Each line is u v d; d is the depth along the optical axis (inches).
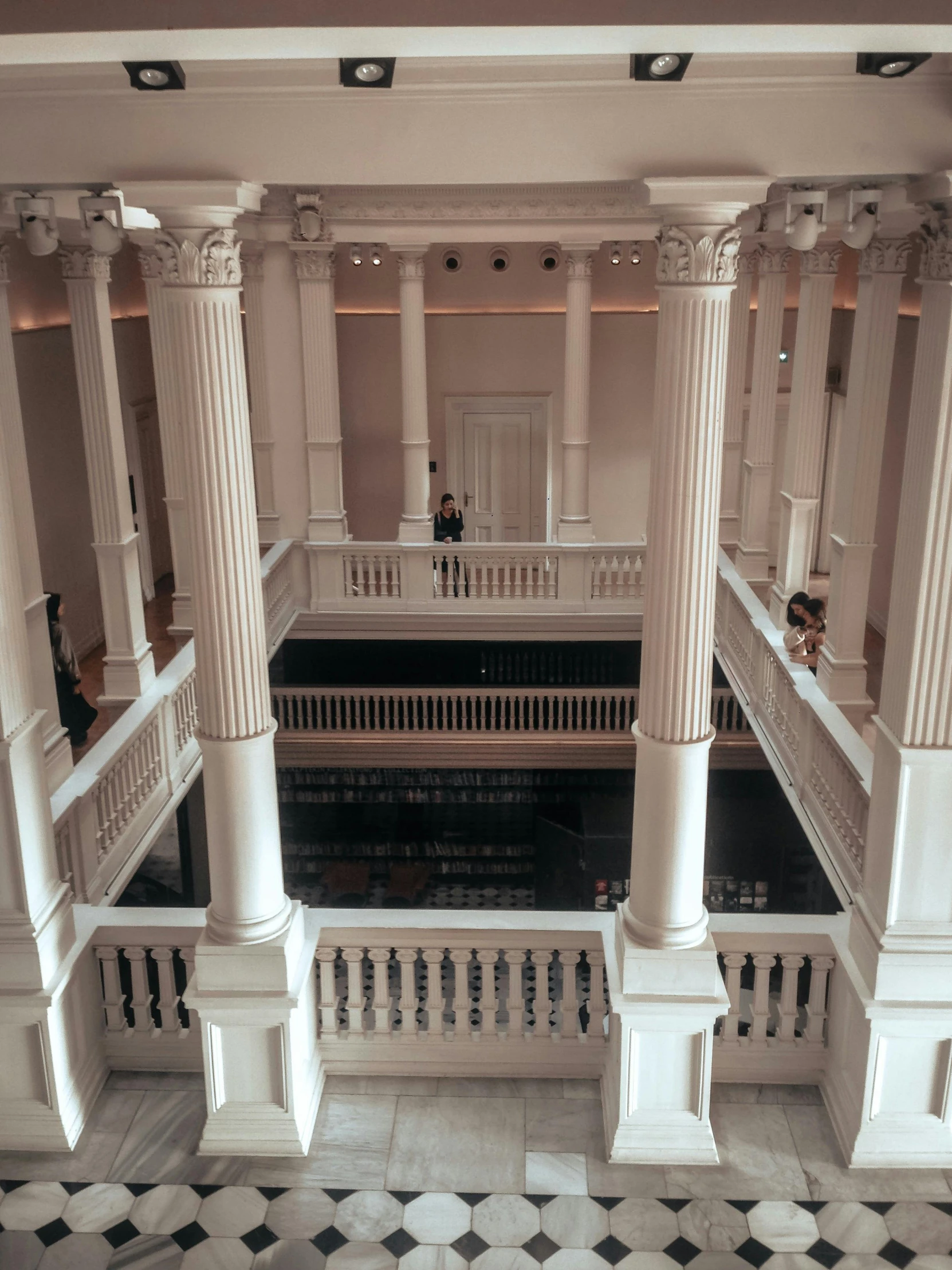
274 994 228.8
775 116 185.8
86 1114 244.4
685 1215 219.9
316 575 543.5
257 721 219.9
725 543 573.0
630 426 647.1
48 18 145.4
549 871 575.2
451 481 656.4
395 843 614.9
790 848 555.2
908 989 222.1
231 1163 233.3
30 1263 208.8
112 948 252.8
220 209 191.3
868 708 360.8
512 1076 257.8
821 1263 209.0
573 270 509.4
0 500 217.0
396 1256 210.8
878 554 548.7
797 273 656.4
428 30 145.2
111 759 321.7
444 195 494.6
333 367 519.8
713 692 553.0
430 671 626.2
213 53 157.3
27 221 226.1
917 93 184.9
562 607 541.3
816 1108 248.8
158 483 679.1
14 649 222.4
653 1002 224.2
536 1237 214.8
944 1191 226.1
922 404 202.8
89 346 356.5
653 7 143.9
